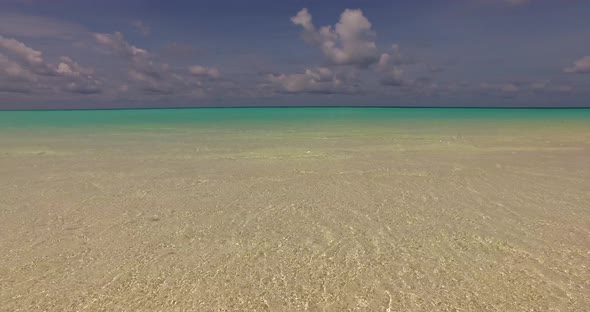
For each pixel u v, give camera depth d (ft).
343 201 22.38
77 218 19.77
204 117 139.23
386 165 32.71
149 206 21.76
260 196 23.62
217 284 13.24
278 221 19.19
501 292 12.39
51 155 39.68
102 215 20.22
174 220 19.45
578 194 23.02
